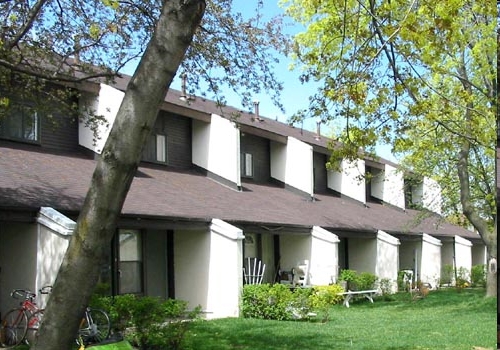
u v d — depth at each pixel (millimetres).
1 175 13156
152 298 11656
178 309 11586
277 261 22781
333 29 12078
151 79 4297
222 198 19625
